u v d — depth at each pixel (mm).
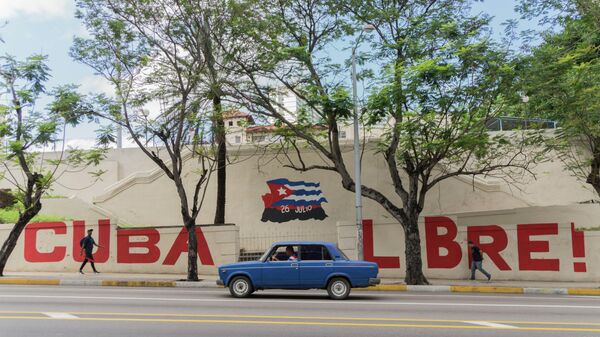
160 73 20219
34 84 20719
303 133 21453
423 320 10305
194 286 18891
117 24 19297
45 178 22203
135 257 23344
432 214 26500
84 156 22578
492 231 22031
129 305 12414
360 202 20000
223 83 19922
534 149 25094
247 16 19312
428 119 17672
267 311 11438
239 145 27281
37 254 23859
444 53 17125
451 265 22172
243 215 26969
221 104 21141
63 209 27844
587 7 19422
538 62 17750
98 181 33125
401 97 17344
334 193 26594
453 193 26609
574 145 21766
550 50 18344
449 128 18234
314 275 14062
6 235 24078
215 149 22766
